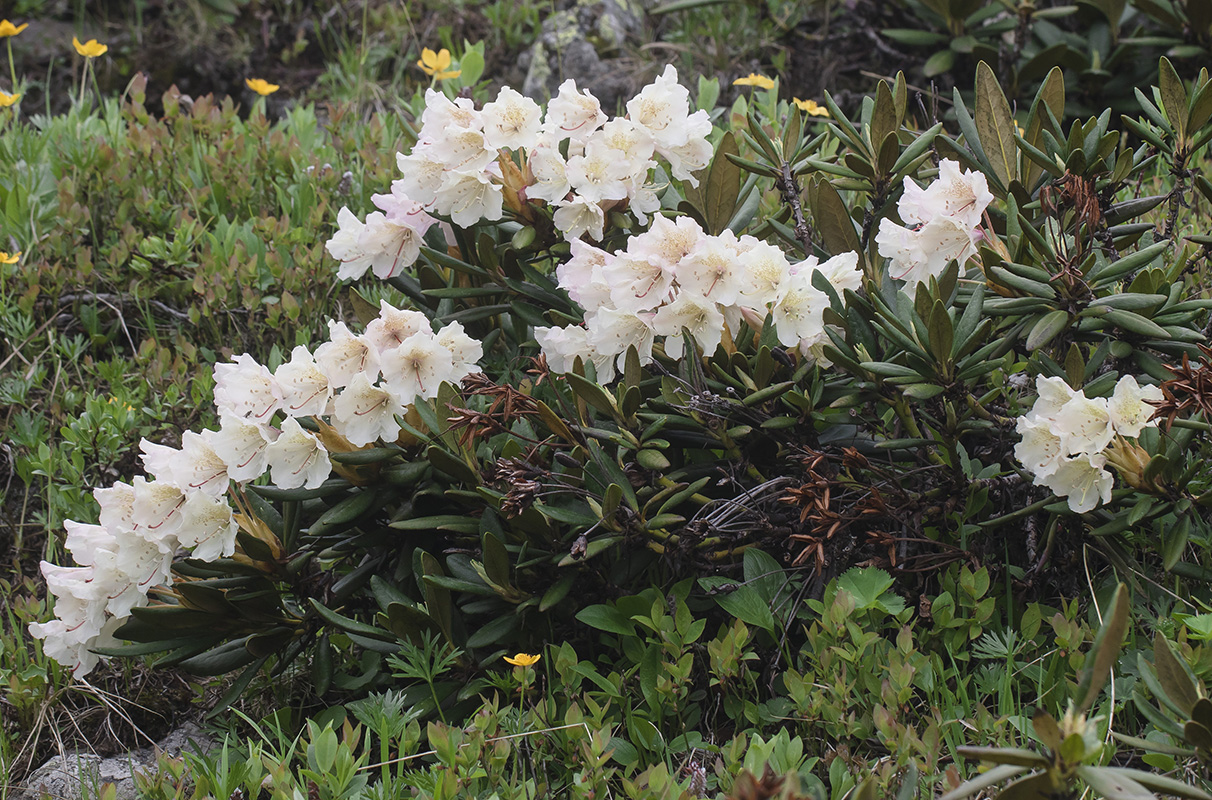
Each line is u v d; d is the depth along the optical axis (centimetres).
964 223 234
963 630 231
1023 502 238
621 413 233
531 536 235
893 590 236
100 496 231
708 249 231
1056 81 244
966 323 227
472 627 237
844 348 230
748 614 232
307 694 241
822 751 227
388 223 245
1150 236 255
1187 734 214
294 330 274
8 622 250
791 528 237
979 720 223
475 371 234
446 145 240
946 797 206
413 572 236
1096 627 230
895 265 236
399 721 228
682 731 229
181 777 226
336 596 237
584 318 240
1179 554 227
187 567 232
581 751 223
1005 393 242
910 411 234
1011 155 244
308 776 221
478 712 227
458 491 233
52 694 242
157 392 264
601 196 240
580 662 232
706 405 232
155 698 243
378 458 232
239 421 229
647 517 235
